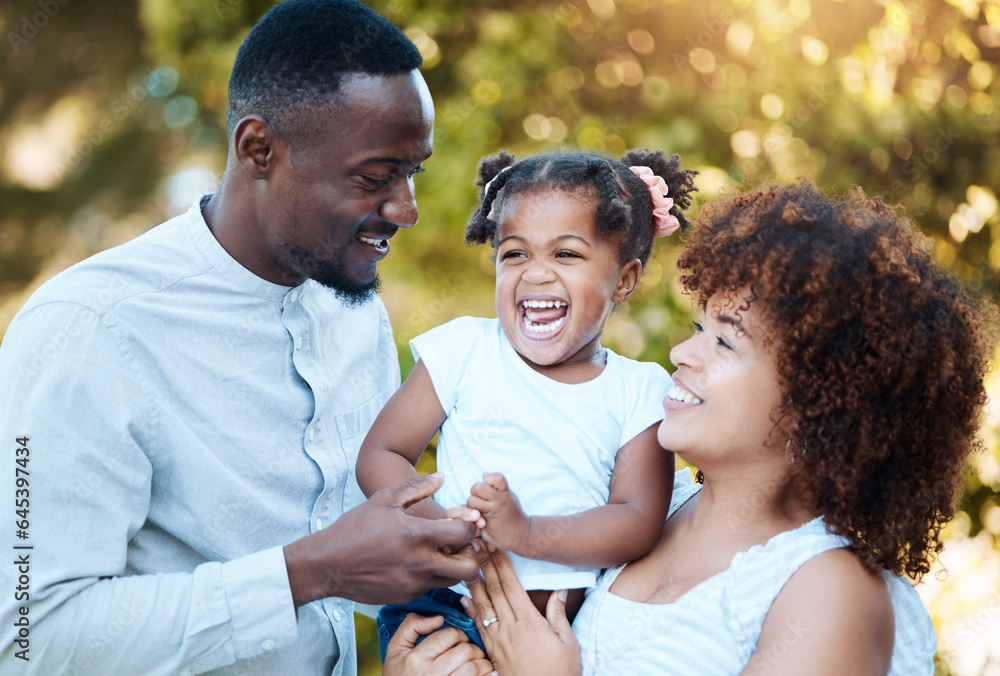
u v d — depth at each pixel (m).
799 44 3.43
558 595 1.53
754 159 3.47
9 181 7.42
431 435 1.70
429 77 3.69
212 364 1.62
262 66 1.59
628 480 1.60
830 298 1.36
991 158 3.57
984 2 3.53
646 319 3.43
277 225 1.63
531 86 3.56
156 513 1.60
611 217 1.64
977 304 1.52
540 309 1.67
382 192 1.64
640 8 3.54
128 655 1.42
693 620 1.40
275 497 1.70
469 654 1.52
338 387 1.84
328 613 1.75
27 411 1.44
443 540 1.42
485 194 1.81
